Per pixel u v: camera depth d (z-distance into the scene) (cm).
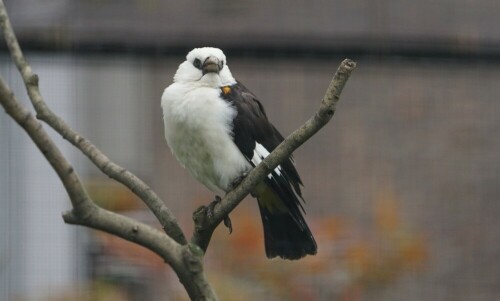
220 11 1039
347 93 1466
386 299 1233
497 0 1066
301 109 1447
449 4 1059
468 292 1319
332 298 1214
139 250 1216
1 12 609
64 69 1088
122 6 1034
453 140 1427
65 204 1266
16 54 601
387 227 1265
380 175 1437
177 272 548
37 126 494
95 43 1024
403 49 1047
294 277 1216
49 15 1023
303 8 1043
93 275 1227
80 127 1399
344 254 1223
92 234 1233
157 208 610
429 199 1408
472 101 1413
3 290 1215
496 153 1407
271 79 1444
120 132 1502
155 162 1517
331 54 1046
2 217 1236
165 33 1028
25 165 1254
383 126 1461
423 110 1443
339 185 1448
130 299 1220
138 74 1320
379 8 1046
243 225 1252
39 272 1241
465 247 1365
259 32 1030
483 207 1399
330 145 1465
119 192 1309
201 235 651
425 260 1260
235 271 1231
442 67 1066
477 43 1051
